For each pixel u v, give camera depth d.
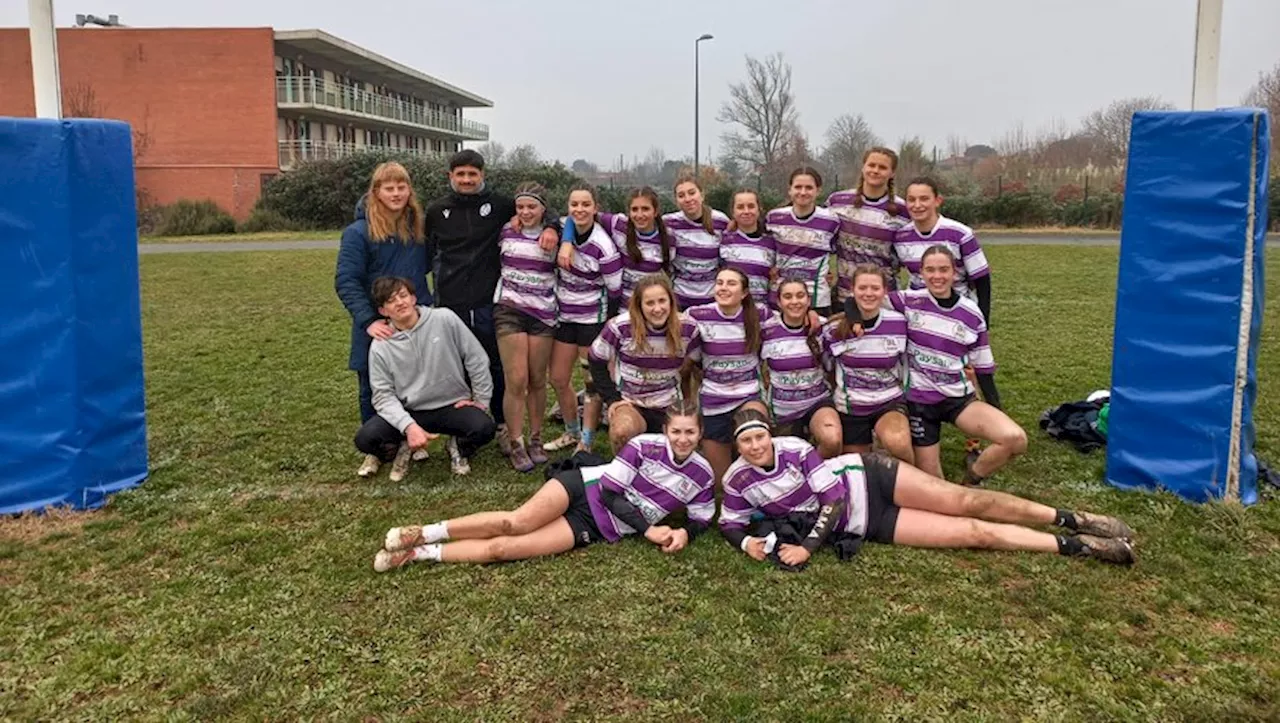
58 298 4.53
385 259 5.23
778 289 4.70
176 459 5.48
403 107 46.62
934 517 4.01
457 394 5.13
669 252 5.46
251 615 3.46
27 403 4.53
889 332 4.62
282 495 4.85
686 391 4.87
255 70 34.69
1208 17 4.49
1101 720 2.76
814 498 4.04
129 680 3.03
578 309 5.37
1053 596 3.52
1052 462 5.25
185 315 11.81
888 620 3.37
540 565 3.89
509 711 2.84
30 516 4.50
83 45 34.00
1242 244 4.35
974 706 2.83
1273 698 2.86
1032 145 41.59
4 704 2.91
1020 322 10.62
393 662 3.12
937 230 5.22
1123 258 4.68
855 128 45.00
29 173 4.43
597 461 4.19
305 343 9.72
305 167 31.33
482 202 5.30
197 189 34.66
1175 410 4.57
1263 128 4.30
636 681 2.99
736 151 48.53
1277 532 4.14
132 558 4.00
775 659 3.12
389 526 4.39
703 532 4.21
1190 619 3.37
